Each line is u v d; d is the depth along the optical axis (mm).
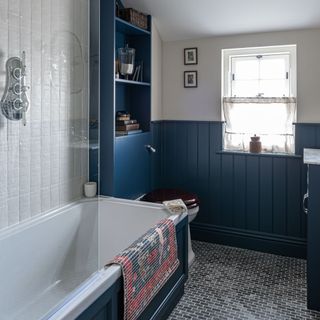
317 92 2910
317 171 2172
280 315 2178
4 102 1946
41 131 2240
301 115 2980
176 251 2205
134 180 3004
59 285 2221
